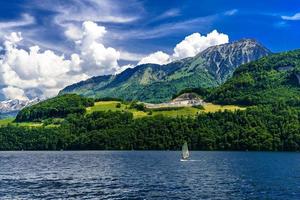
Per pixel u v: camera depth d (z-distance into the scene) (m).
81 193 91.31
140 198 84.44
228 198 83.94
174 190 95.50
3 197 86.00
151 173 138.88
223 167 162.12
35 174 138.12
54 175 134.25
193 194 89.25
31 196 87.25
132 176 129.00
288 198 84.00
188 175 130.75
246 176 126.19
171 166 169.50
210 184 106.38
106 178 123.38
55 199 83.38
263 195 87.50
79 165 179.25
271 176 126.12
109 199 83.44
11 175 134.75
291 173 135.88
